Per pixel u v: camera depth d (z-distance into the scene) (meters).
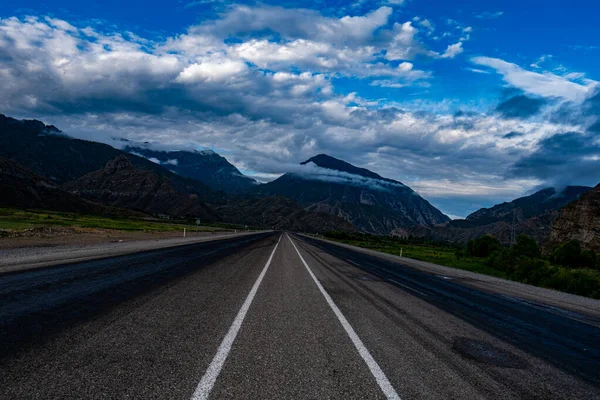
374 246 63.88
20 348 4.45
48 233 26.94
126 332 5.40
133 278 10.52
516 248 41.12
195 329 5.78
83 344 4.75
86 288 8.58
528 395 4.08
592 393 4.36
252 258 20.36
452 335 6.62
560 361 5.64
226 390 3.63
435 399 3.74
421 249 69.62
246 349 4.95
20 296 7.28
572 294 17.59
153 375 3.89
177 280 10.74
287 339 5.55
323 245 48.53
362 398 3.65
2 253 14.76
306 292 10.18
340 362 4.68
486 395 3.96
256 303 8.17
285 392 3.68
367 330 6.42
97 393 3.40
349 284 12.55
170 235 42.69
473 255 52.03
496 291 14.96
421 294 11.79
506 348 6.07
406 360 4.94
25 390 3.38
